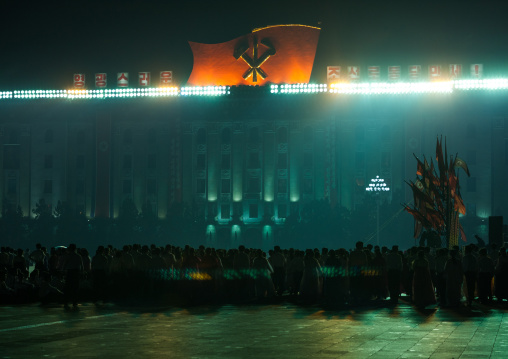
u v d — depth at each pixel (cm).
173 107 11012
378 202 9262
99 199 11094
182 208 10431
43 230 10469
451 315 2359
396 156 10644
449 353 1495
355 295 2881
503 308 2652
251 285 3088
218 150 11125
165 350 1560
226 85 10856
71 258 2727
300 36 10894
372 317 2297
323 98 10662
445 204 3956
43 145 11356
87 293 2991
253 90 10725
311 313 2450
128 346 1623
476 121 10462
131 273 3002
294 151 10900
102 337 1783
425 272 2712
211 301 2995
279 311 2536
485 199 10362
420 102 10525
